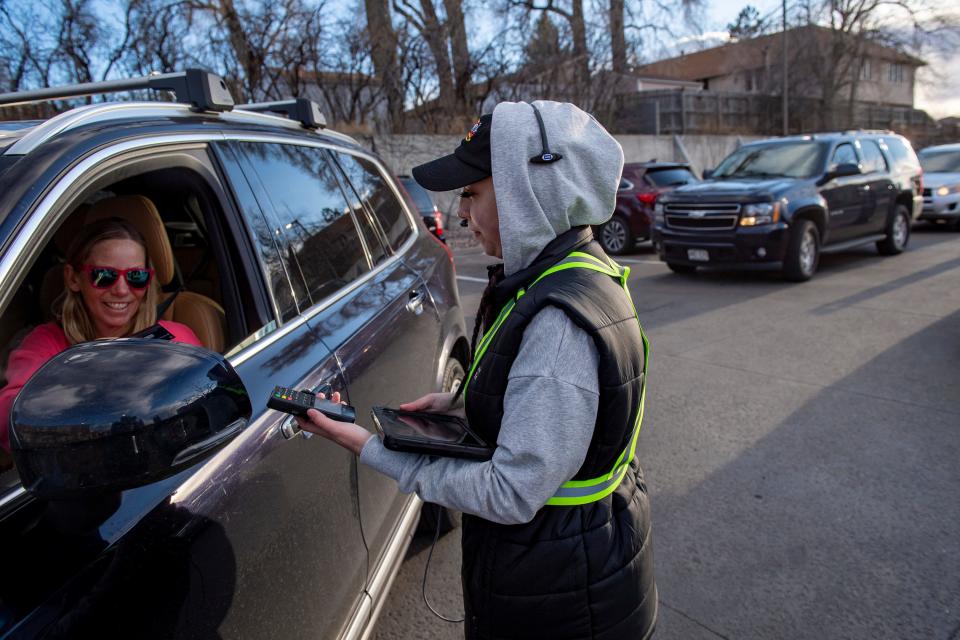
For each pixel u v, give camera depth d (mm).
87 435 898
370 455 1213
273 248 1903
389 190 3146
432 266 3072
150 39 12703
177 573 1176
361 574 1887
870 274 8789
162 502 1212
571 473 1109
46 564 1028
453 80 18047
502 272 1310
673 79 38062
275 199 2016
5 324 1734
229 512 1335
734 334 6086
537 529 1207
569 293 1110
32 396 928
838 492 3215
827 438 3805
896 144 10453
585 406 1083
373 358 2066
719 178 9344
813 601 2479
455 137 16234
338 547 1737
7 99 2020
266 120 2250
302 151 2352
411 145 15734
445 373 2814
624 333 1148
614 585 1241
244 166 1923
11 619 950
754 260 8078
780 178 8727
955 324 6059
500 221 1171
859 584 2559
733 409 4289
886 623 2357
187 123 1752
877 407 4223
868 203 9367
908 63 36094
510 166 1148
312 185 2318
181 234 2246
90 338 1740
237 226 1798
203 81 1861
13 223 1152
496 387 1161
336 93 15828
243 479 1396
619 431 1160
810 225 8273
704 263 8469
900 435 3799
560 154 1150
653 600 1376
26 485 908
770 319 6574
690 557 2762
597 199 1203
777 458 3584
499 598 1239
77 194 1290
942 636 2289
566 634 1236
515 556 1214
